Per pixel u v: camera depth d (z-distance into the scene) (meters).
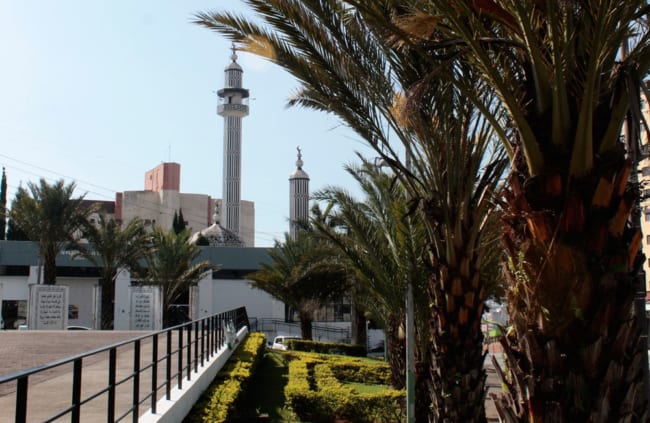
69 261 44.53
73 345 17.39
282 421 13.38
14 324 42.56
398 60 8.20
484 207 8.73
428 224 9.04
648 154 5.21
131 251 36.22
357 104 8.73
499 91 4.89
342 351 31.36
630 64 4.77
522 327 4.73
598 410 4.44
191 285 40.50
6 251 43.66
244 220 102.50
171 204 88.94
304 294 30.78
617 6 4.55
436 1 5.05
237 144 75.00
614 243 4.58
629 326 4.55
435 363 8.97
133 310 32.72
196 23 8.86
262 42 8.82
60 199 33.12
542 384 4.57
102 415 8.00
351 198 15.27
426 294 12.30
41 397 9.19
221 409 9.90
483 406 8.97
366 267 14.66
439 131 8.63
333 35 8.17
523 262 4.73
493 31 6.51
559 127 4.68
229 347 16.94
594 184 4.58
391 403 14.04
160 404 8.53
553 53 4.57
